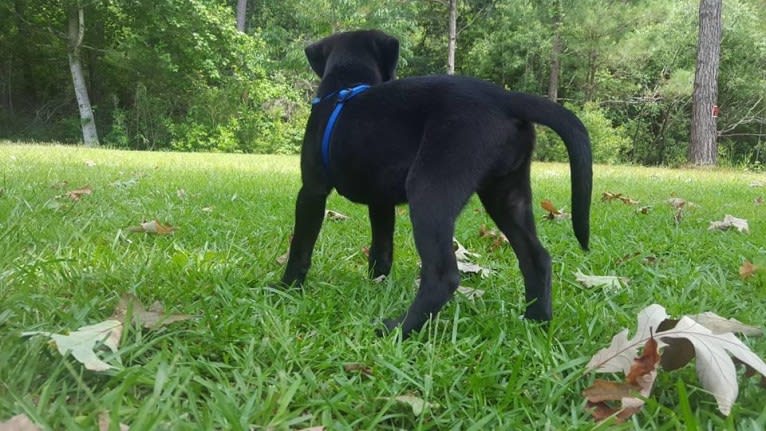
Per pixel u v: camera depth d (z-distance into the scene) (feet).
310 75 36.55
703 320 3.92
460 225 7.11
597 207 8.57
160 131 32.81
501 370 3.69
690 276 5.22
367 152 4.54
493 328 4.19
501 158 4.35
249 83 33.86
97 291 4.42
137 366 3.43
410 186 4.31
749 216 8.32
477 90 4.42
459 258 5.70
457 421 3.31
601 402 3.42
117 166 12.61
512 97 4.40
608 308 4.60
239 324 3.99
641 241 6.48
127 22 32.73
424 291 4.19
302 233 4.88
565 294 4.92
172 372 3.43
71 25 31.17
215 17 32.09
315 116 4.87
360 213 7.64
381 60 5.27
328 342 3.95
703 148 26.81
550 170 18.04
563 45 36.19
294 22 44.24
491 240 6.42
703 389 3.39
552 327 4.00
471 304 4.56
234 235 6.03
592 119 33.09
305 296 4.52
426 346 3.88
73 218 6.32
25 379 3.30
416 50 43.93
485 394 3.52
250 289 4.59
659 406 3.27
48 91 36.40
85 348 3.47
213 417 3.16
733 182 14.70
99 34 33.76
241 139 33.45
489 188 4.52
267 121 34.76
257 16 45.52
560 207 8.88
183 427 2.97
